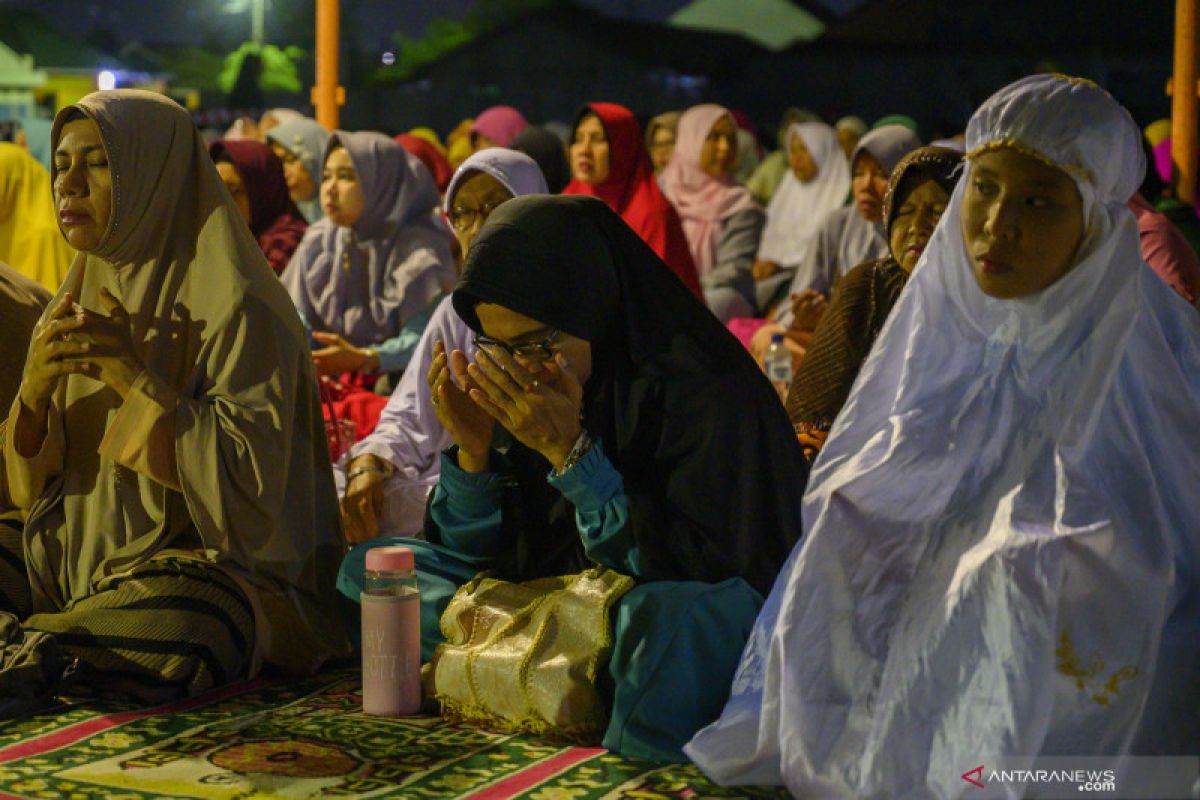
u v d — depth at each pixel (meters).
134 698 2.72
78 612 2.78
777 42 17.20
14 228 5.05
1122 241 2.18
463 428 2.71
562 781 2.29
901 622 2.21
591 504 2.55
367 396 4.24
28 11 13.27
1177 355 2.32
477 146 8.65
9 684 2.61
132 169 2.83
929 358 2.33
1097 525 2.11
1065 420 2.19
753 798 2.23
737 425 2.62
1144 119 11.62
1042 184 2.16
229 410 2.81
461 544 2.83
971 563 2.16
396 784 2.28
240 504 2.83
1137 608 2.10
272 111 8.60
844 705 2.20
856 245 5.88
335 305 4.73
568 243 2.55
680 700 2.43
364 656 2.67
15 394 3.25
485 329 2.58
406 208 4.75
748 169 10.55
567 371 2.53
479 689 2.54
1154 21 13.49
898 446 2.29
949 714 2.12
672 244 6.11
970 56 15.34
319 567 3.05
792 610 2.23
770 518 2.67
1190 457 2.24
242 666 2.85
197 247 2.90
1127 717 2.09
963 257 2.29
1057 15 14.16
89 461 2.96
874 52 16.05
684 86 18.03
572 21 17.95
